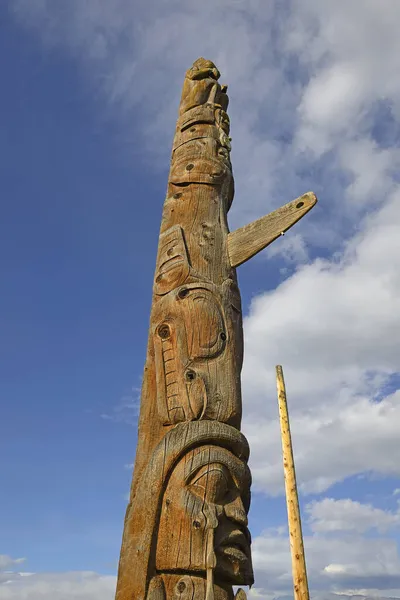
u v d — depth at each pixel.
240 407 6.81
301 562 11.07
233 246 7.89
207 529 5.76
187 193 8.51
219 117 9.58
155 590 5.60
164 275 7.61
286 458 12.00
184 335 6.95
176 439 6.25
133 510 6.16
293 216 7.55
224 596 5.68
